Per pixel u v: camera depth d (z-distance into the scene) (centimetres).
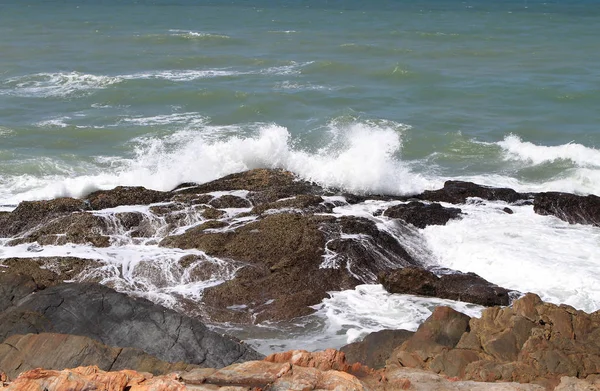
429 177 2545
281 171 2234
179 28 6391
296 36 5897
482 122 3312
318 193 2133
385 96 3794
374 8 8606
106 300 1423
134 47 5216
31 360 1216
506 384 1039
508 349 1218
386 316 1575
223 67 4541
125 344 1333
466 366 1196
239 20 7125
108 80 3938
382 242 1836
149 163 2661
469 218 2039
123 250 1762
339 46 5331
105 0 9062
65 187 2273
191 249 1756
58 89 3781
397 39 5841
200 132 3075
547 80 4184
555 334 1227
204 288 1633
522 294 1631
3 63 4491
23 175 2498
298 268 1698
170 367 1212
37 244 1795
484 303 1614
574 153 2772
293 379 951
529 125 3266
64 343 1242
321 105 3569
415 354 1250
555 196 2102
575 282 1709
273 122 3269
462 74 4359
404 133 3053
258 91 3797
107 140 2952
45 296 1431
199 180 2286
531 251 1858
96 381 913
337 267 1716
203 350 1324
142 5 8556
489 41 5794
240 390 920
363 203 2083
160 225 1875
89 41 5450
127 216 1880
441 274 1722
